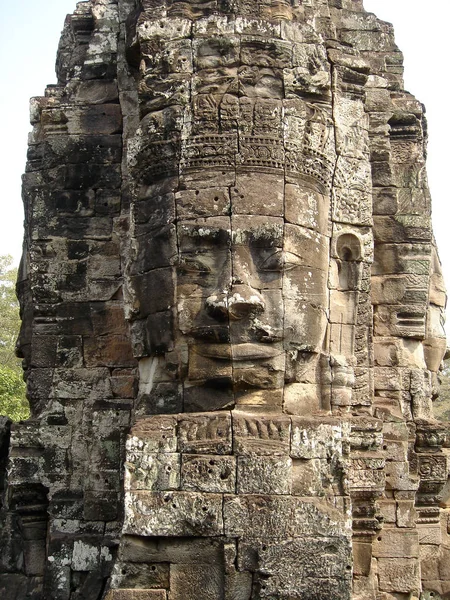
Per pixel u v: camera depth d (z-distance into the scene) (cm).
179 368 848
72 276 1007
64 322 1002
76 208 1018
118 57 1008
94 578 933
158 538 793
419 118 1083
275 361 834
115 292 999
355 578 893
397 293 1037
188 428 807
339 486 810
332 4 1100
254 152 852
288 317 840
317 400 880
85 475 966
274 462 798
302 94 889
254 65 873
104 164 1023
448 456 1050
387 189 1048
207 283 842
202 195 847
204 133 856
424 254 1044
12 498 978
